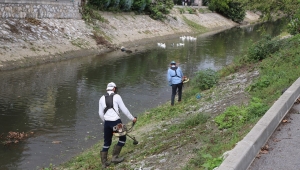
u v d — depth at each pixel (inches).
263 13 820.6
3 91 584.4
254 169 195.6
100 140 394.6
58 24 1010.1
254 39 1524.4
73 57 917.2
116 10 1382.9
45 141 389.7
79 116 477.4
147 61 938.7
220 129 302.0
